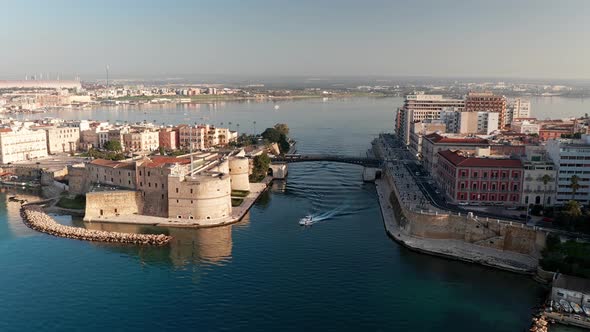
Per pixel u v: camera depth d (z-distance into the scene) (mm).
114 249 190375
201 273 167000
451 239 196375
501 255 181000
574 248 161375
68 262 177000
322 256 182375
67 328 133125
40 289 155500
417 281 162250
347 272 168375
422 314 141125
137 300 148000
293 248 190875
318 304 146125
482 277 166000
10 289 155500
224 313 140500
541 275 161875
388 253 186375
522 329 133875
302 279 162500
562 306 141875
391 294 152750
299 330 132375
